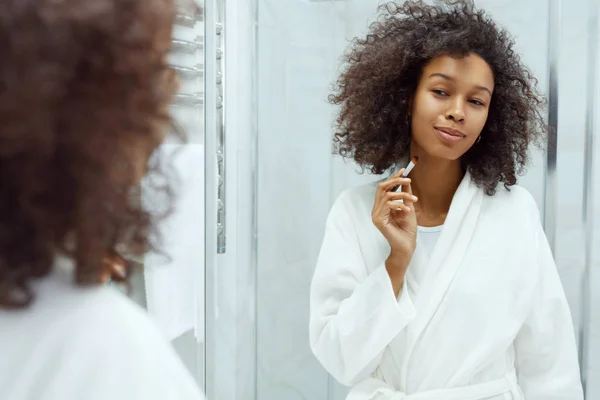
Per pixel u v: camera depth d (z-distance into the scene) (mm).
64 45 354
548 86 1175
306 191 1300
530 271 889
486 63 880
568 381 884
